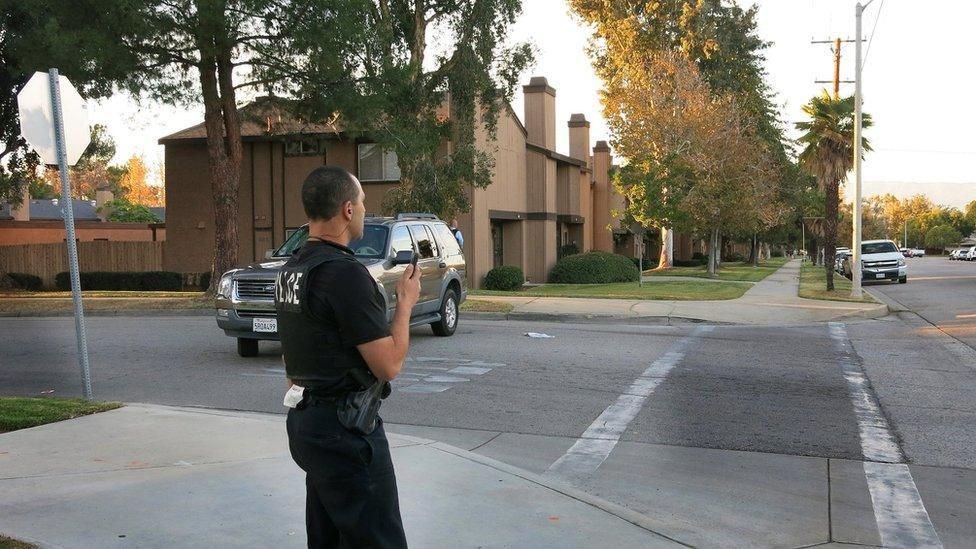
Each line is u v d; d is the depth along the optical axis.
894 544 4.98
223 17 17.53
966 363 11.93
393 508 3.12
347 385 3.02
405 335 3.10
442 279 13.73
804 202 59.16
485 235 30.06
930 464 6.73
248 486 5.38
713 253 40.59
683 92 36.81
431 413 8.30
